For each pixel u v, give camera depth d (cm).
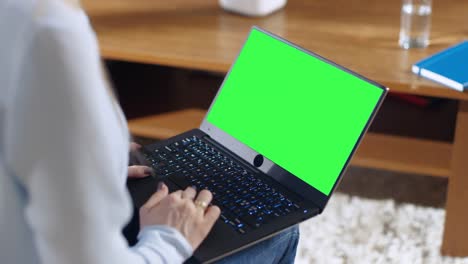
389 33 209
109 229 90
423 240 200
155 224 114
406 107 227
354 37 206
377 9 226
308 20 219
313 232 204
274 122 142
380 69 186
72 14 83
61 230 86
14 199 89
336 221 208
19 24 82
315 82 138
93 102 84
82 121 83
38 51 81
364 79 131
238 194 132
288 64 144
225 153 145
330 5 230
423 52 196
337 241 201
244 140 145
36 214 86
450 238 194
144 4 235
